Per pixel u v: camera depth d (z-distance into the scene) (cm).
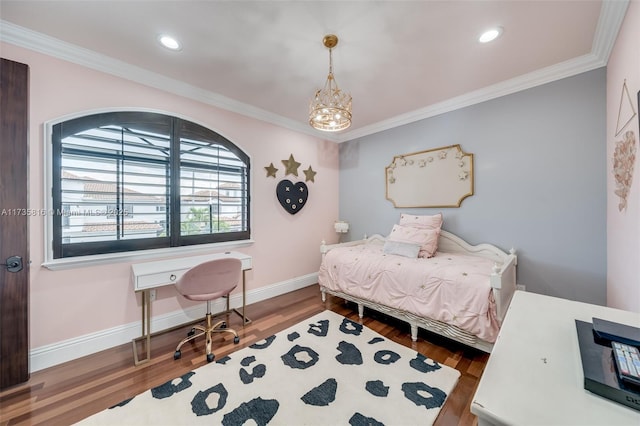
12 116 165
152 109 230
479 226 277
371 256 271
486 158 270
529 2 150
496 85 252
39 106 181
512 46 192
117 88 213
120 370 180
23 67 168
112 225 214
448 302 198
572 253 222
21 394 157
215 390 159
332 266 289
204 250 266
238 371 177
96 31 174
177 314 247
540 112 236
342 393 156
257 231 312
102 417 140
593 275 212
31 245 179
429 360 190
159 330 236
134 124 222
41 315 183
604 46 185
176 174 246
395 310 232
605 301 206
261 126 315
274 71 226
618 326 78
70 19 162
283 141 341
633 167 142
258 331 237
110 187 212
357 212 399
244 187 300
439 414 142
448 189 298
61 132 190
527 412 52
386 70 225
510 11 157
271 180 327
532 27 171
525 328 87
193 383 165
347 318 264
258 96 275
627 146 150
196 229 262
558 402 54
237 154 292
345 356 194
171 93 243
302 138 365
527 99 243
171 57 205
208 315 211
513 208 253
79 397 155
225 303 280
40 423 137
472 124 279
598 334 75
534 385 60
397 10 156
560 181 227
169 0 148
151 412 142
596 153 209
